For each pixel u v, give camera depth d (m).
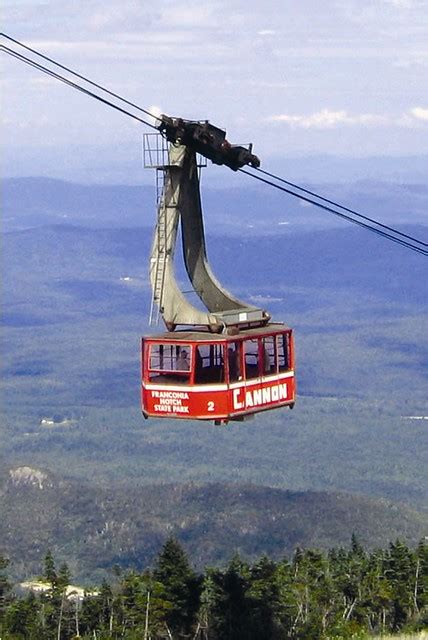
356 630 96.50
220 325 61.12
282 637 110.56
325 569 130.25
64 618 131.38
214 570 121.19
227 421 60.62
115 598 126.81
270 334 62.25
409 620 115.56
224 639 111.75
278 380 62.62
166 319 62.22
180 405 60.56
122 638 118.00
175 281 62.16
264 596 118.12
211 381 60.44
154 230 62.62
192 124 62.00
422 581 124.44
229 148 62.31
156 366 61.03
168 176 62.38
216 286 63.22
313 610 119.75
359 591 121.69
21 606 134.12
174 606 116.62
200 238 63.09
